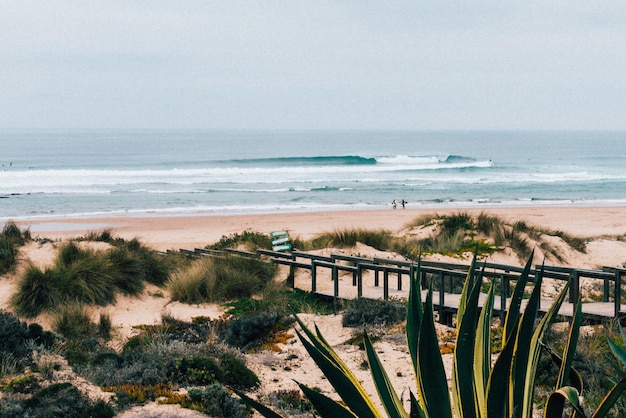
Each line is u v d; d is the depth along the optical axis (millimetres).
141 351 9328
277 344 10672
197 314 12383
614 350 3350
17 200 48750
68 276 12609
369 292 13773
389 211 43062
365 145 177875
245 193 55031
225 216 39875
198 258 16156
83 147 150125
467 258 18078
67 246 14086
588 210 43969
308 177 70125
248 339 11062
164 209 44094
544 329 2824
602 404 2549
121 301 12953
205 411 6742
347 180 67125
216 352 9117
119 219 38469
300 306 13500
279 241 19141
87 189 56375
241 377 8258
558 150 152500
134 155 118625
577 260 20453
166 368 8125
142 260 14469
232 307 12750
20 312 11727
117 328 11516
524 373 2539
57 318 11156
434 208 45812
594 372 7711
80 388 7285
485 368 2883
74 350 9219
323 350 3002
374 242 19516
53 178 64312
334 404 2734
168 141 190375
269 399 7645
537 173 80562
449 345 9828
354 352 9805
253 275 14367
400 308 11641
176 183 62312
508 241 19812
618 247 22844
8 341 8508
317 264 14203
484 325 2961
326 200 50719
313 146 167875
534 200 52281
